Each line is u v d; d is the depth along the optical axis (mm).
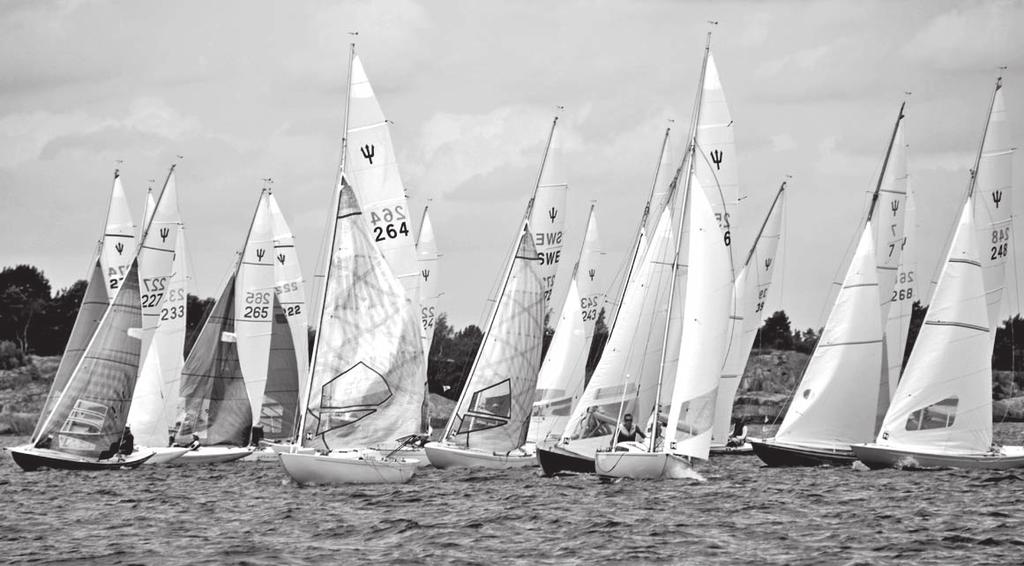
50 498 72938
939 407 84625
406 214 80062
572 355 92375
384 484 75688
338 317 75688
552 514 62906
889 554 51781
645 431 80312
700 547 53656
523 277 87750
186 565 50469
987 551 52125
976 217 88562
